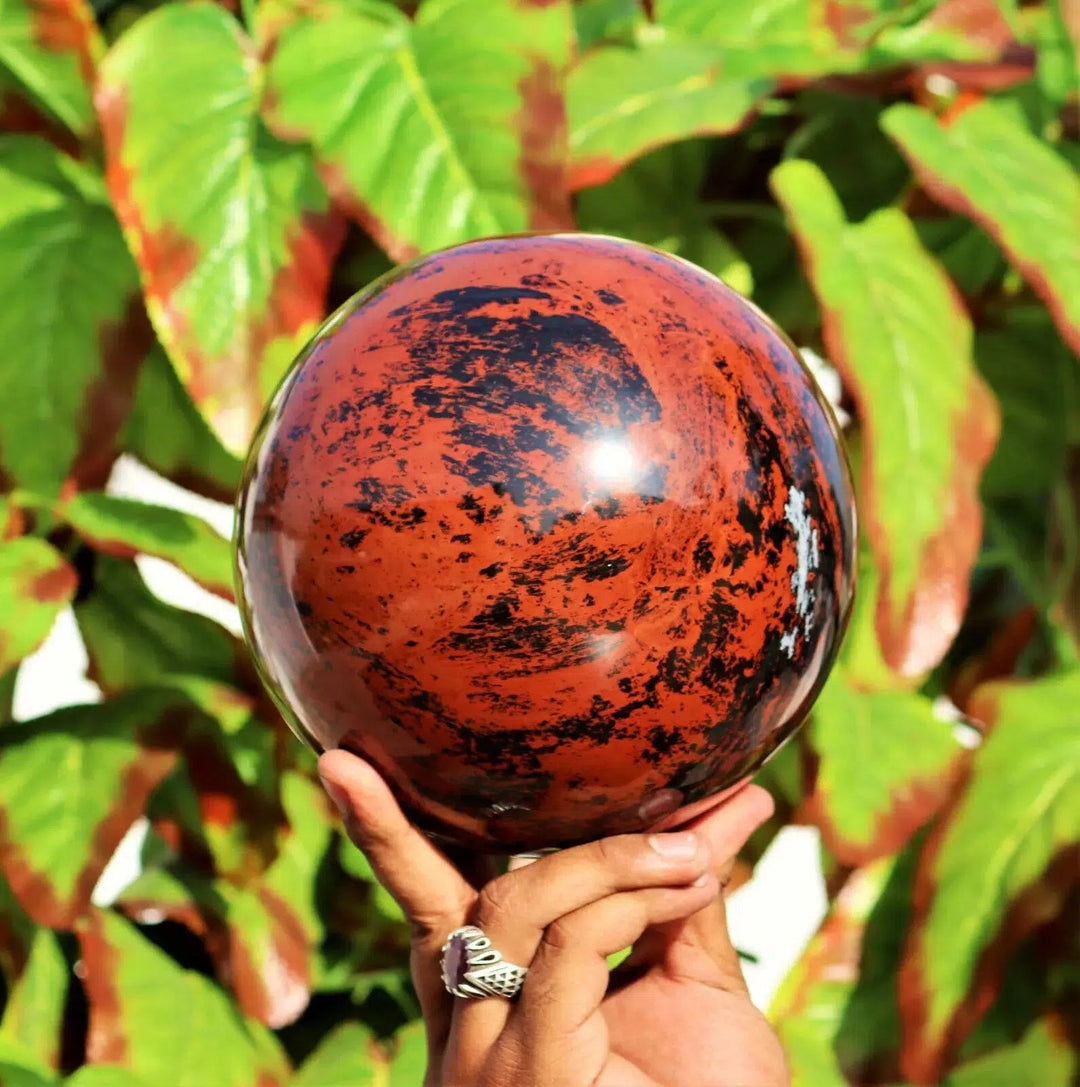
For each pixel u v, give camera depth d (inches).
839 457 31.5
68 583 53.6
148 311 54.3
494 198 50.2
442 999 36.9
